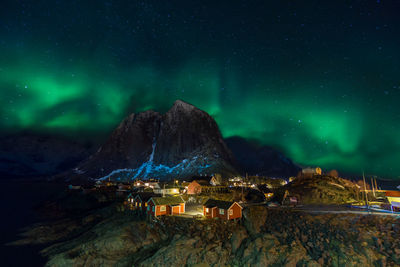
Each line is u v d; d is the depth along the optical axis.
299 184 66.81
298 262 32.91
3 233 66.81
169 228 47.44
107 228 54.81
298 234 37.75
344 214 41.12
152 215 51.72
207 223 45.25
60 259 44.31
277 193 59.44
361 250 31.22
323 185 62.75
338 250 32.16
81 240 53.28
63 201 100.56
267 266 33.66
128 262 42.06
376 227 34.78
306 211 44.91
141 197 60.94
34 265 46.09
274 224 41.81
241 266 35.50
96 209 84.94
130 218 58.16
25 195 147.88
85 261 42.84
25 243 58.03
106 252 44.12
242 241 40.12
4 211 97.12
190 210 56.34
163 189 81.56
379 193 63.09
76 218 76.19
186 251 39.00
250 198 72.56
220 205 47.19
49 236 62.19
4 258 49.59
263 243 37.16
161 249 41.22
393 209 42.72
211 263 37.06
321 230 36.94
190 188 81.12
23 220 81.56
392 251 29.91
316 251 33.78
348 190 60.84
